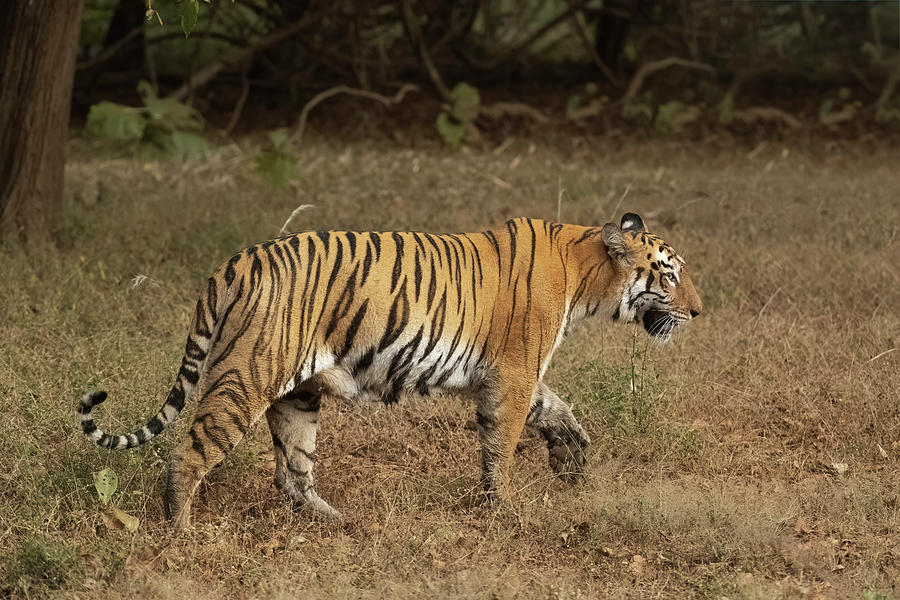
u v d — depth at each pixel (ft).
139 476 28.99
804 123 93.66
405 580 25.49
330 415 35.63
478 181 69.36
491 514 28.89
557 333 29.14
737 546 27.25
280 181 63.16
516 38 113.50
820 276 49.39
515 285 28.37
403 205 61.62
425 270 27.53
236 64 95.09
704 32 105.19
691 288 30.27
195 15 32.91
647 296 29.73
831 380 37.78
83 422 25.31
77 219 54.34
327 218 57.11
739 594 24.61
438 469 32.68
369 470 32.55
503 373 28.55
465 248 28.37
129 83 100.32
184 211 57.06
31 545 25.07
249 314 26.22
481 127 92.94
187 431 29.32
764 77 106.73
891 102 97.71
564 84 108.47
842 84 105.60
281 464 29.37
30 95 50.93
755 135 91.45
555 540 28.17
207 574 25.54
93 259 48.26
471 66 107.45
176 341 38.70
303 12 98.27
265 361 26.14
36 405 32.17
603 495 29.84
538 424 31.37
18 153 51.11
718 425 35.73
